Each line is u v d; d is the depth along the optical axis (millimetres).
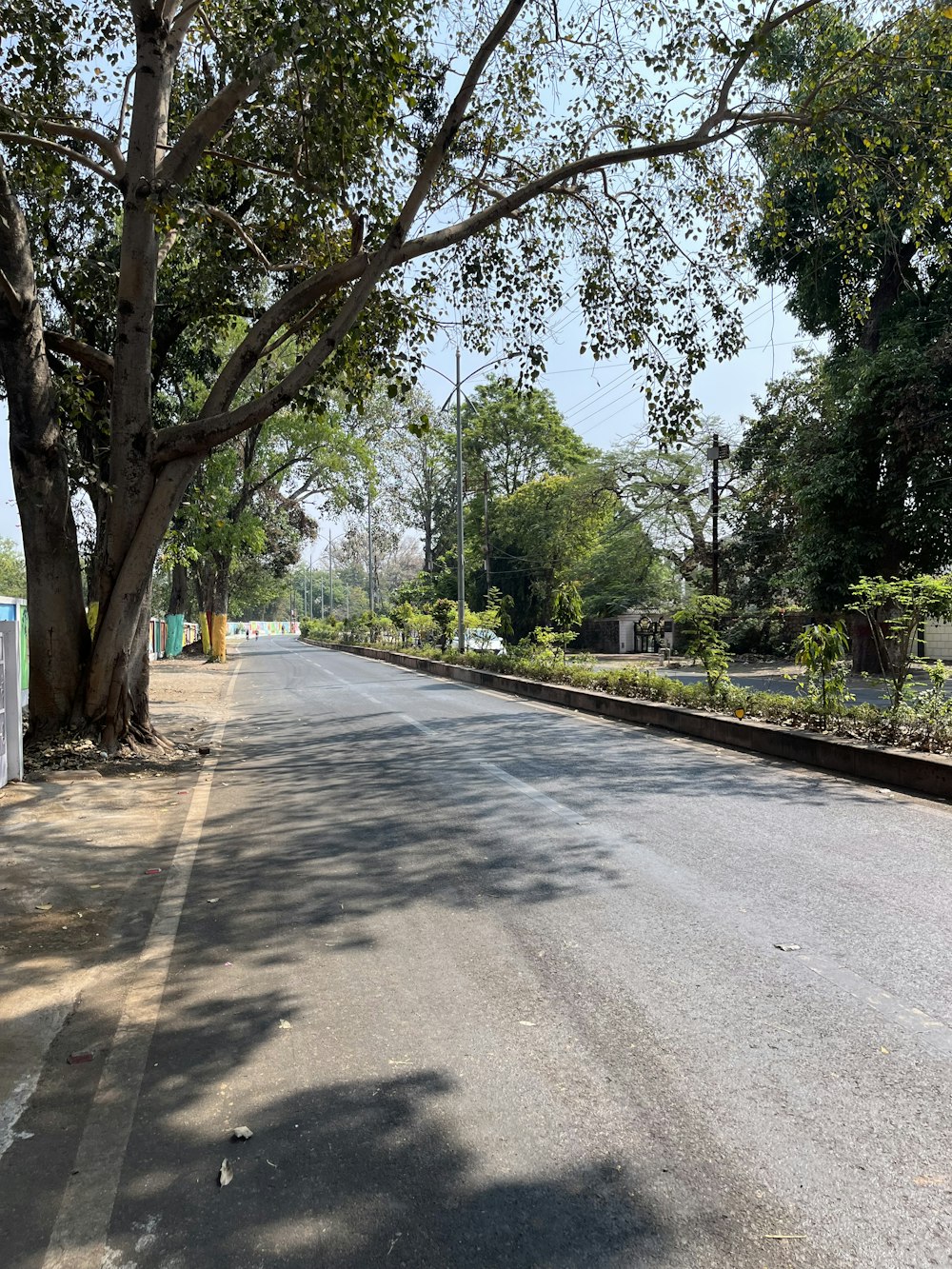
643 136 11484
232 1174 2645
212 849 6527
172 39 9977
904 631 9531
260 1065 3293
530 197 10609
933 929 4449
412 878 5602
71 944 4609
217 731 13633
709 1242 2305
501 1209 2457
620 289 12867
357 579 143125
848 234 12312
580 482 40500
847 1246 2279
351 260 10469
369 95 8391
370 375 12617
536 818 7039
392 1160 2686
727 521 34938
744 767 9141
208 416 10500
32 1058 3422
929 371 18578
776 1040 3377
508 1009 3697
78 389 11164
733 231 12219
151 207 8914
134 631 10703
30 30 9875
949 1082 3061
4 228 9461
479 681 21750
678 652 33250
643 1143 2740
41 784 8758
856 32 11578
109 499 12781
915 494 19391
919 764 7695
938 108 10352
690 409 13086
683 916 4730
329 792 8492
